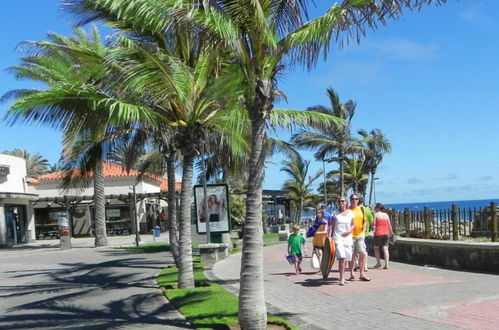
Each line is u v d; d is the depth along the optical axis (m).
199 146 12.18
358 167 53.50
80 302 11.38
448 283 10.65
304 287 11.14
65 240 29.31
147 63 9.88
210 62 10.77
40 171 73.06
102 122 10.14
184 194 12.04
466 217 14.37
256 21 7.12
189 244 12.09
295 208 60.66
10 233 36.12
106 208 45.75
